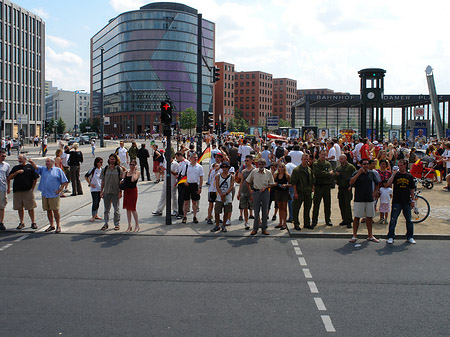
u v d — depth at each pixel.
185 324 5.44
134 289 6.80
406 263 8.34
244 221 12.33
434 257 8.78
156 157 20.55
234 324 5.44
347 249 9.40
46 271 7.77
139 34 135.75
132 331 5.23
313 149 20.55
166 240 10.18
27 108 92.06
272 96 192.75
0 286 6.95
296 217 10.98
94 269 7.90
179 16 136.88
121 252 9.11
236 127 160.12
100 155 43.50
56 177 10.82
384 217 11.90
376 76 33.03
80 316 5.71
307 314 5.79
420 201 14.86
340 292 6.68
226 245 9.72
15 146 55.31
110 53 150.12
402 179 9.79
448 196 16.17
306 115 54.44
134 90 137.00
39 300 6.32
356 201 9.98
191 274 7.60
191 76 139.38
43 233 10.88
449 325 5.46
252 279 7.32
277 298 6.40
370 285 7.03
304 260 8.52
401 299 6.39
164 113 11.55
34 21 94.94
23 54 90.38
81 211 13.66
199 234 10.71
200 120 21.91
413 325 5.45
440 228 11.12
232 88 168.50
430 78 23.56
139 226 11.59
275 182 11.20
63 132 141.38
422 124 45.44
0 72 81.56
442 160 19.84
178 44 136.62
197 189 12.03
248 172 11.31
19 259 8.57
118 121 144.12
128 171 10.98
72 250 9.26
